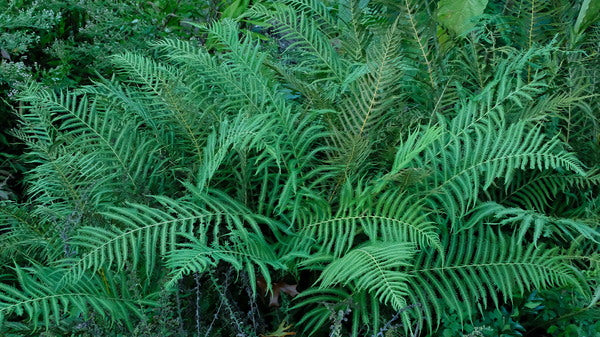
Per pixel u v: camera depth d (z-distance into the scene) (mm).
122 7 3822
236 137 2029
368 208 2244
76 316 2166
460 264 2234
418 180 2232
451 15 3160
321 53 3086
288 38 3137
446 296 2094
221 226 2355
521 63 2609
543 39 3064
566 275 2139
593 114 2814
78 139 2482
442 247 2133
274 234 2389
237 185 2426
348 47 3189
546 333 2365
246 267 2256
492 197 2668
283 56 3725
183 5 4004
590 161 2801
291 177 2182
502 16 3131
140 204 2191
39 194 3268
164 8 3920
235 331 2139
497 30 3209
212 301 2301
